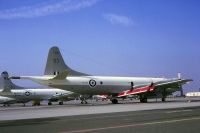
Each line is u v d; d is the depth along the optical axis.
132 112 32.19
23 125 21.88
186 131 16.28
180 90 69.81
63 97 85.00
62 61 62.56
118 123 21.20
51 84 60.00
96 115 29.53
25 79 60.03
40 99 86.38
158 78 71.06
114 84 65.06
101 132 16.75
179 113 28.67
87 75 63.97
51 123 22.72
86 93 64.06
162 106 43.09
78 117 27.72
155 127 18.28
